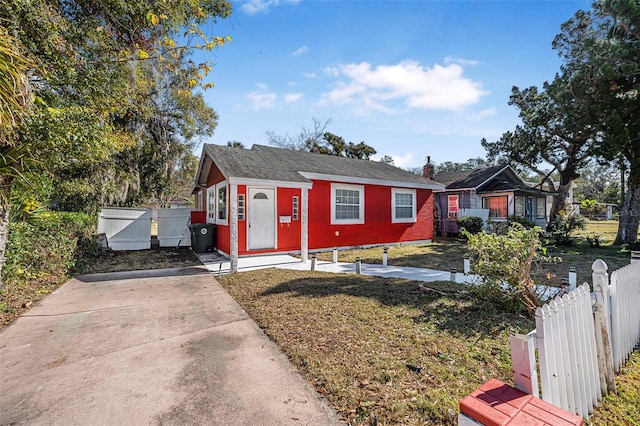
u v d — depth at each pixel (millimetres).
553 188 20531
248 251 9117
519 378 1646
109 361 2885
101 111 6637
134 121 13727
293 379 2553
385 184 12258
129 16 5945
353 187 11422
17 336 3459
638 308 3590
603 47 10695
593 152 12305
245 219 9070
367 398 2268
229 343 3271
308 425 1994
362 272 7027
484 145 18688
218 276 6582
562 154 16500
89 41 6188
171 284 5910
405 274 6777
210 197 11562
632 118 10391
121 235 10680
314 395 2326
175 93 15016
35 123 3953
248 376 2605
